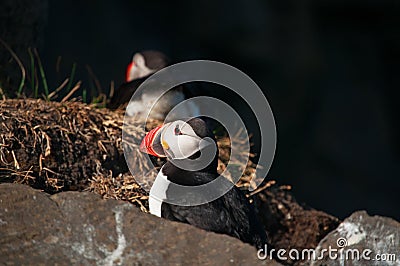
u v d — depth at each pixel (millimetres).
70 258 7605
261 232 9203
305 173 26469
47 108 11195
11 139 10266
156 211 9078
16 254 7539
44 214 7957
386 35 27188
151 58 15633
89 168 10898
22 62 14023
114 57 25938
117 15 26688
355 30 27438
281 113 26594
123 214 8031
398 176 27016
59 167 10625
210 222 8711
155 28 27547
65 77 22844
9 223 7812
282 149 26375
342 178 26812
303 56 26766
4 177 10023
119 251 7711
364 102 27297
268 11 26703
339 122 27016
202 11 26844
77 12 25500
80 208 8031
